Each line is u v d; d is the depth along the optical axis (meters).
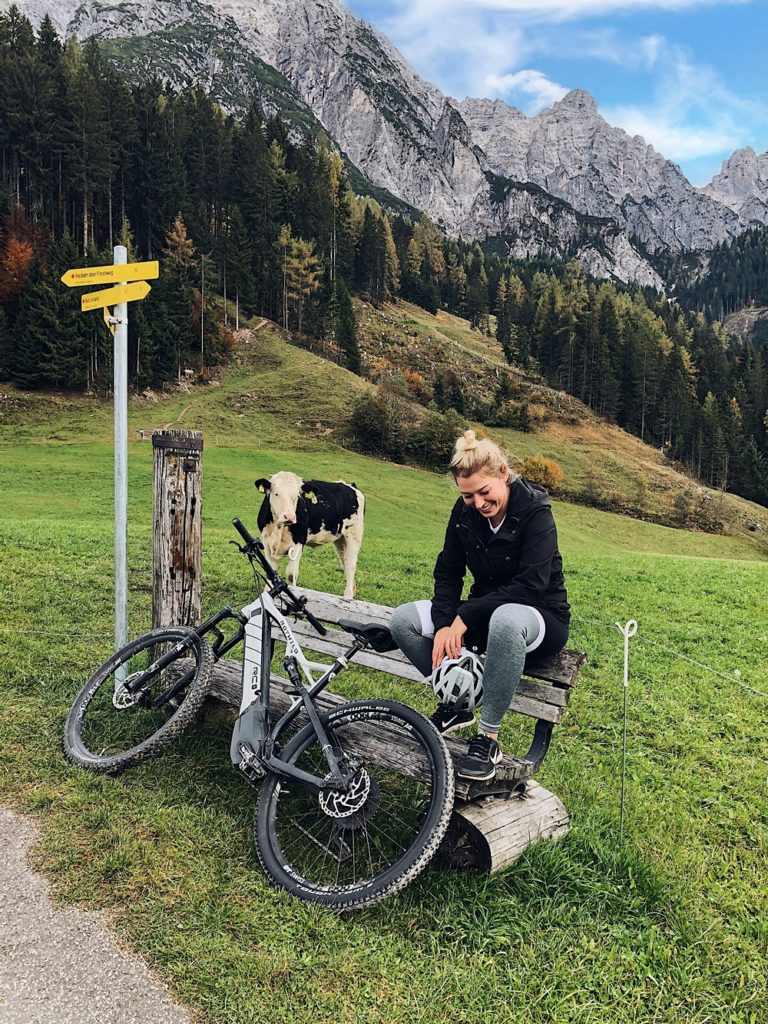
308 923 3.74
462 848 4.24
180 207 138.38
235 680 5.63
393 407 105.12
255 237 150.00
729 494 133.88
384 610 5.74
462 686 4.24
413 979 3.45
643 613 14.09
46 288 93.31
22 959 3.46
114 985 3.33
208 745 5.60
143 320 100.12
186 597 6.23
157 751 5.11
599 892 4.10
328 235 181.88
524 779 4.37
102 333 97.31
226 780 5.18
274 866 4.09
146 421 90.38
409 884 4.10
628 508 108.06
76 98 120.69
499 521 4.47
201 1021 3.17
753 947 3.92
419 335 180.12
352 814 4.14
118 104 137.00
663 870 4.48
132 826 4.54
